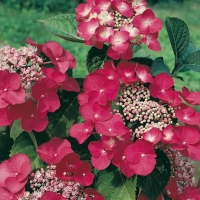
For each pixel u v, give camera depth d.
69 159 0.93
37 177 0.95
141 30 0.96
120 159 0.92
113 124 0.92
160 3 6.13
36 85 0.92
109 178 0.97
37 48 0.99
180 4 6.12
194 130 0.93
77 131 0.94
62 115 1.00
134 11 1.00
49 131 1.00
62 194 0.94
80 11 1.00
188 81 3.80
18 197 0.94
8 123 0.93
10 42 4.46
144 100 0.99
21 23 4.84
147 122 0.96
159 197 1.01
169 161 1.01
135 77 0.97
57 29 1.04
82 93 0.96
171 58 4.32
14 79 0.91
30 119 0.94
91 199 0.95
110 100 0.94
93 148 0.93
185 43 1.04
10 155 1.00
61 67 0.97
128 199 0.95
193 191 1.01
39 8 5.52
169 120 0.95
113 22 0.96
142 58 1.05
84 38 0.97
